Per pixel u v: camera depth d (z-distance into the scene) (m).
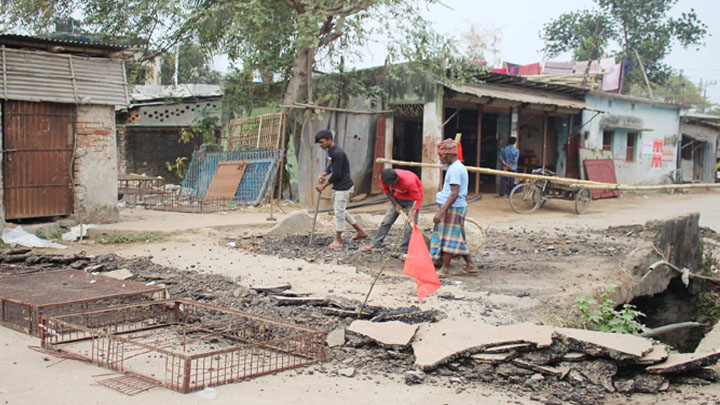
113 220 10.95
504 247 10.07
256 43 15.88
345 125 16.73
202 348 4.89
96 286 5.95
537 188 15.76
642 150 23.59
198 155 17.78
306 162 16.34
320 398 3.85
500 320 5.46
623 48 39.75
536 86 18.86
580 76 21.70
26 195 9.84
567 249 9.86
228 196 15.59
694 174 29.14
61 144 10.27
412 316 5.36
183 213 13.40
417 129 20.84
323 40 16.59
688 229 9.03
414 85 16.16
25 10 15.62
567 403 3.94
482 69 16.19
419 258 5.45
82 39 16.53
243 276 7.13
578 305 5.89
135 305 5.43
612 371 4.25
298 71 16.44
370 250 8.90
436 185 16.00
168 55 17.45
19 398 3.74
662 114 24.42
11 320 5.49
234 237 10.21
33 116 9.89
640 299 8.94
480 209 15.96
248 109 18.33
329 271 7.41
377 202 16.27
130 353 4.70
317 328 5.23
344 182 9.28
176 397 3.78
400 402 3.82
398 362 4.59
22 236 9.26
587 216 15.34
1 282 6.16
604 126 21.30
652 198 21.12
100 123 10.70
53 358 4.57
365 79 17.45
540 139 20.59
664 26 38.91
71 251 8.82
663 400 4.02
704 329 8.59
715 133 29.03
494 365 4.41
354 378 4.24
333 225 12.14
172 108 21.19
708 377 4.38
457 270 7.79
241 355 4.73
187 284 6.71
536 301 6.11
